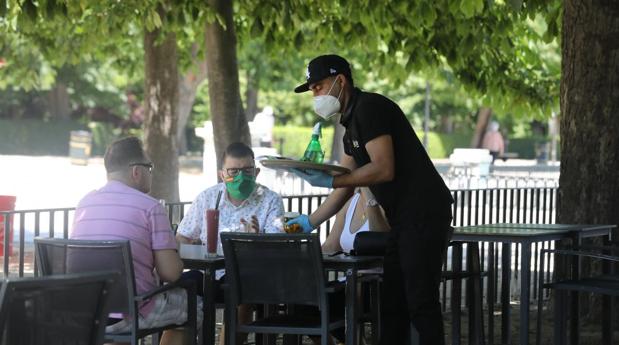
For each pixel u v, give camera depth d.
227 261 10.45
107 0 22.61
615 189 16.20
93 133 88.19
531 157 98.69
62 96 90.62
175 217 17.09
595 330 15.66
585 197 16.34
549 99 25.02
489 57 24.52
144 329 10.04
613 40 16.08
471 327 13.59
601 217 16.23
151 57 25.05
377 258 10.74
